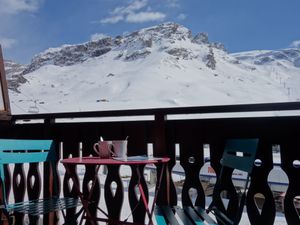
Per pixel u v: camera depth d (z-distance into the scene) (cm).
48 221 323
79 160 232
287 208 241
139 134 298
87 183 310
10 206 259
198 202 273
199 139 278
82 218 266
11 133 368
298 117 243
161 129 285
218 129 271
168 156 286
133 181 293
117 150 247
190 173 278
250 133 258
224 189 261
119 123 308
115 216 294
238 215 208
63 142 334
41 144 291
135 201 290
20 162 270
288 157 244
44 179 331
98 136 317
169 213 238
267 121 254
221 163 260
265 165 250
